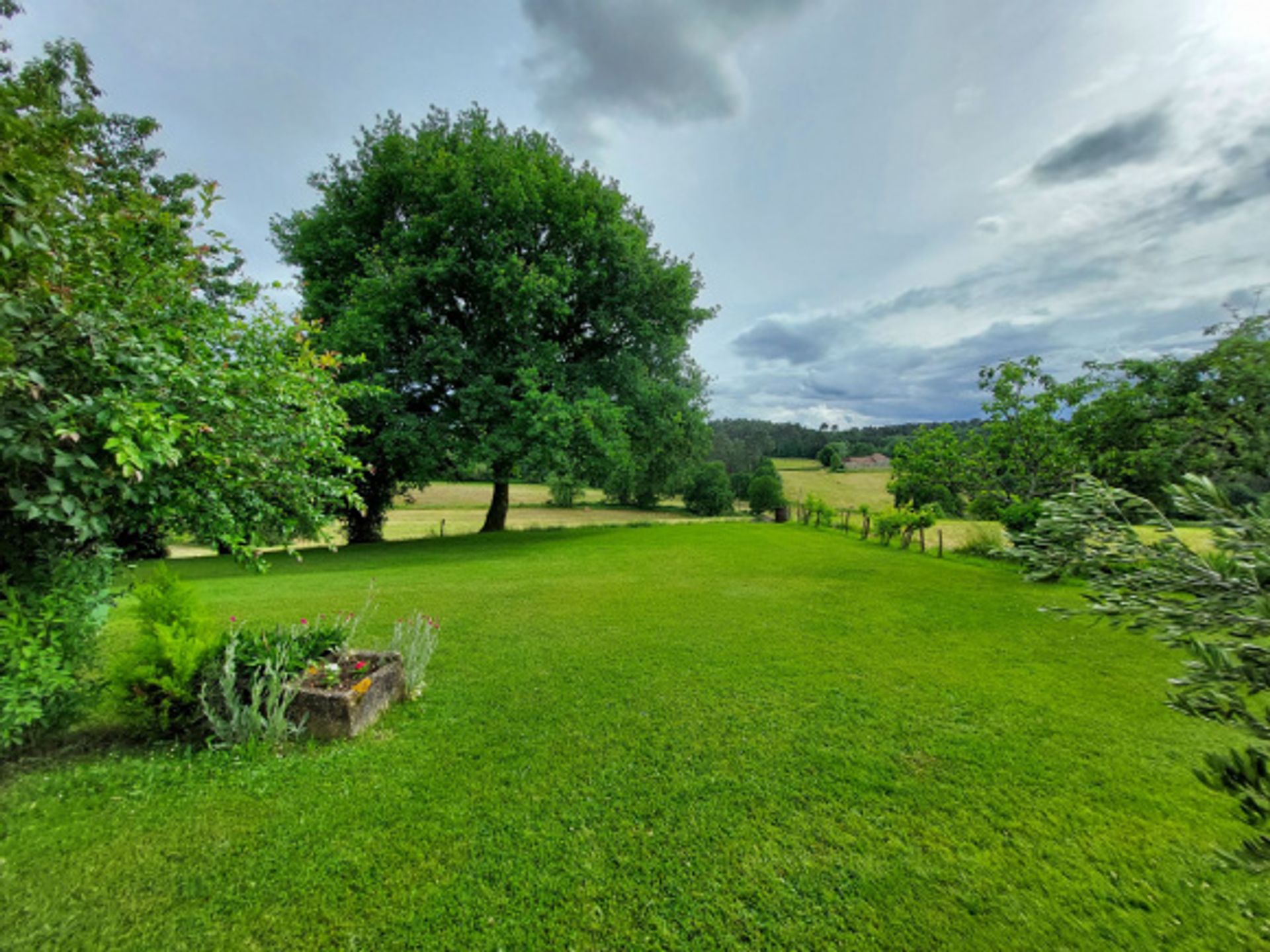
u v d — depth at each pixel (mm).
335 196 16578
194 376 3424
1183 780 3164
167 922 2107
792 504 30156
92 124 2869
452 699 4352
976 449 16688
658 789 3086
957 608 7309
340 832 2676
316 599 7965
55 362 2814
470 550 14266
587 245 16422
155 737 3531
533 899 2287
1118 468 11875
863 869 2467
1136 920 2168
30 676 2742
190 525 3785
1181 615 1348
